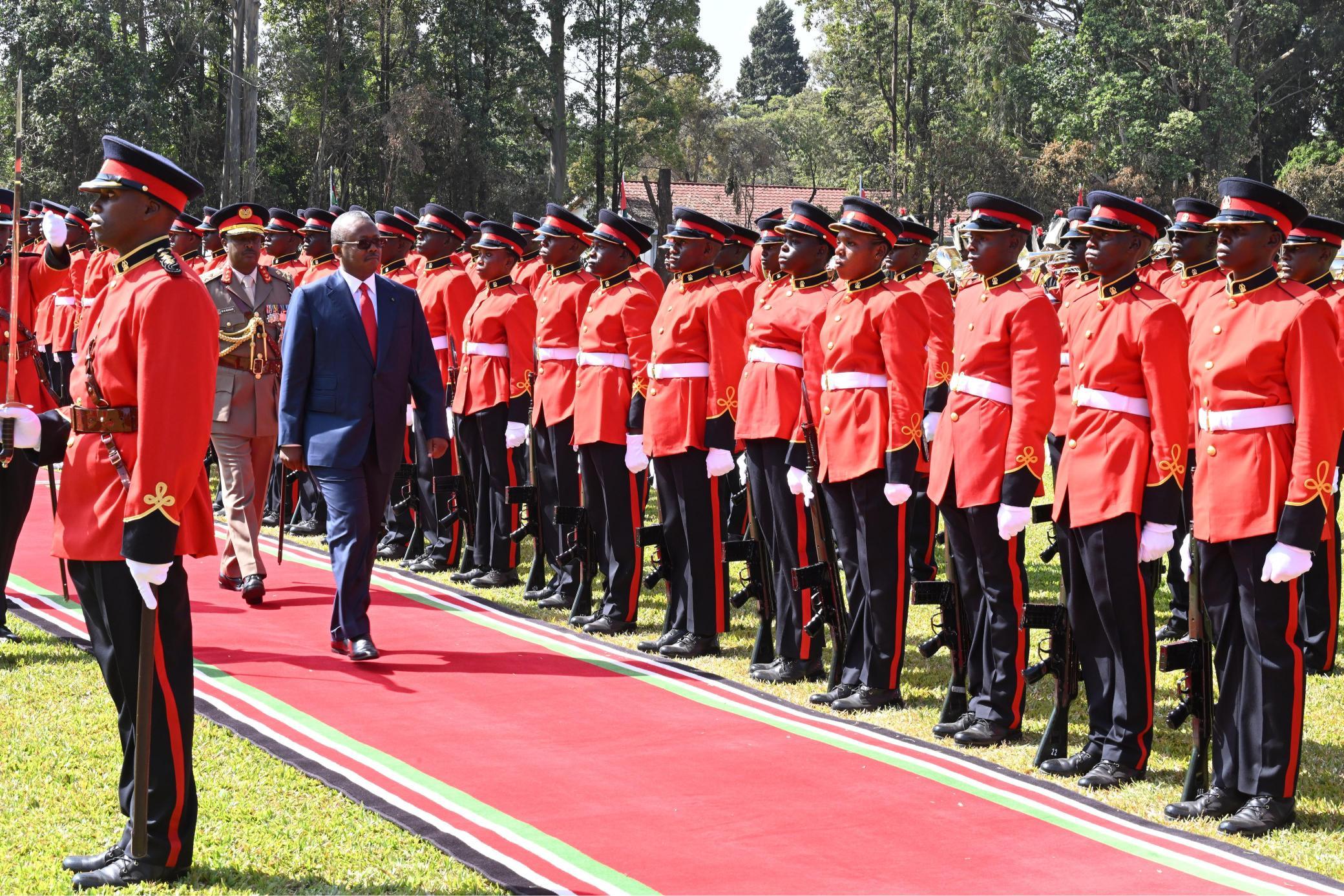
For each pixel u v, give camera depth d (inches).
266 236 436.8
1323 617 286.5
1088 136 1518.2
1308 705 261.7
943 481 236.2
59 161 1302.9
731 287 285.4
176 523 165.9
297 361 279.4
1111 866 177.2
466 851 177.8
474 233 418.0
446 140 1455.5
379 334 281.7
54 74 1274.6
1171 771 221.8
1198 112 1466.5
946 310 287.7
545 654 283.3
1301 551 188.4
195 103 1486.2
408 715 237.1
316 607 317.1
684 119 1841.8
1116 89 1451.8
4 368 284.5
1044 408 222.4
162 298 166.4
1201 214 277.3
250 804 194.1
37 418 179.9
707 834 185.3
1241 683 199.2
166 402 164.9
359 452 276.7
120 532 170.2
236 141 1365.7
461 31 1481.3
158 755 169.8
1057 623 219.9
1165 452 206.4
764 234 292.5
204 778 203.5
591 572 315.3
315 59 1438.2
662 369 290.5
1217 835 192.5
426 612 319.3
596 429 304.2
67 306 502.3
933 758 220.8
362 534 277.3
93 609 176.1
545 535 337.7
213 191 1486.2
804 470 259.3
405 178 1499.8
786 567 272.1
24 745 214.2
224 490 327.3
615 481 306.7
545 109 1594.5
